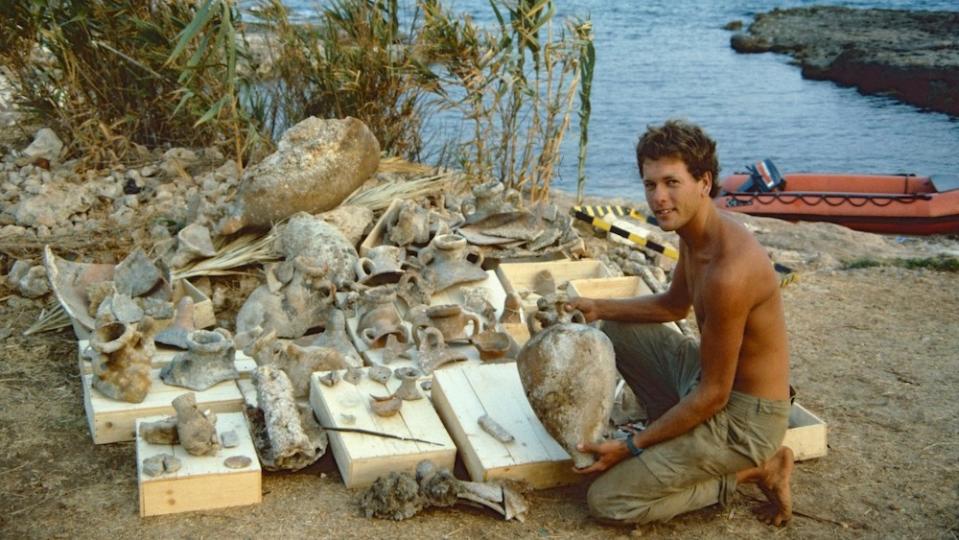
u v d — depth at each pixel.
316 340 5.08
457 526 3.96
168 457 3.98
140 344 4.56
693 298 3.95
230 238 5.98
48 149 7.52
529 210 6.52
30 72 7.79
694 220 3.81
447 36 7.58
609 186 11.60
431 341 4.93
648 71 18.98
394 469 4.18
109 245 6.21
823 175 11.18
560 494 4.21
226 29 6.55
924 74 17.78
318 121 6.07
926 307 6.48
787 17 23.48
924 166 13.91
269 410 4.21
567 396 3.95
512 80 7.43
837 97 17.75
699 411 3.82
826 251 8.04
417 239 6.07
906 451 4.70
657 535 3.98
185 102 7.52
